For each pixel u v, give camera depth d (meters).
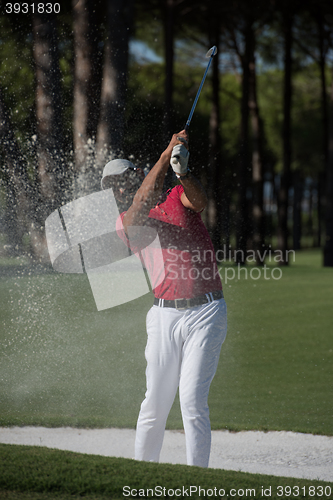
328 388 13.87
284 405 12.46
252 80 59.12
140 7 46.06
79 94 33.00
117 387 13.59
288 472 8.55
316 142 78.75
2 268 26.02
